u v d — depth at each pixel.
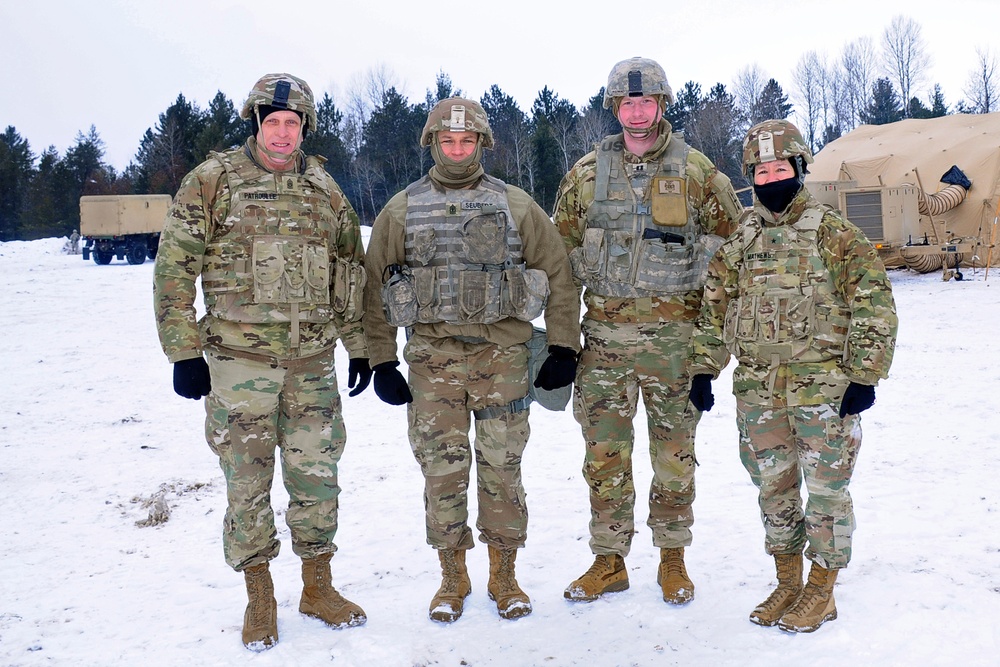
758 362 3.34
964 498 4.51
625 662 3.08
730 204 3.75
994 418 6.27
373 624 3.46
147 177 54.31
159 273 3.25
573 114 57.94
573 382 3.87
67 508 5.08
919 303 14.71
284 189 3.38
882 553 3.84
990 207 20.38
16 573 4.06
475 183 3.64
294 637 3.35
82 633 3.41
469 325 3.54
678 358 3.65
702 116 56.88
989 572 3.56
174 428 7.18
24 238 58.94
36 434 6.98
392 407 8.02
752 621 3.33
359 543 4.40
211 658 3.19
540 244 3.67
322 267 3.41
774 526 3.38
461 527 3.63
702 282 3.63
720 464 5.53
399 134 59.53
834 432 3.21
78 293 18.58
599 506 3.71
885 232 19.89
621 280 3.65
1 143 61.66
